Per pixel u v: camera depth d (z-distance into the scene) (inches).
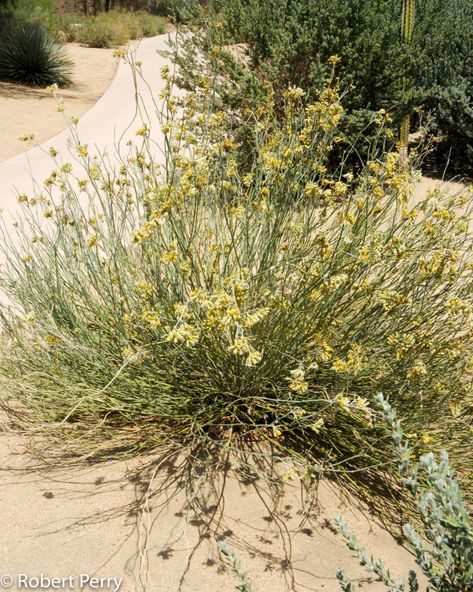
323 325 130.5
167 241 140.3
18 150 433.4
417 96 324.8
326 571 102.6
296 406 122.8
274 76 313.1
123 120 513.3
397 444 81.0
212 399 135.8
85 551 105.1
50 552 104.7
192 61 318.0
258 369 126.9
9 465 126.8
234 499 117.3
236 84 309.7
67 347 132.4
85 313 148.7
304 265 128.3
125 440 131.3
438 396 126.9
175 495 118.0
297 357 127.8
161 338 123.5
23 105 603.2
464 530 68.8
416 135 454.6
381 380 126.1
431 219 136.8
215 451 128.3
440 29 393.7
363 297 135.9
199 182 134.1
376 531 111.7
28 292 150.0
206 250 143.6
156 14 1517.0
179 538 108.1
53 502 116.2
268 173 143.2
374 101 323.9
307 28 321.4
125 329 132.6
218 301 103.3
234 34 343.9
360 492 120.8
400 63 329.1
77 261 151.4
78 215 155.5
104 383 131.3
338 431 124.5
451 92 373.1
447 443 124.3
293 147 147.5
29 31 748.6
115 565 102.4
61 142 448.1
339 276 116.3
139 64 141.9
